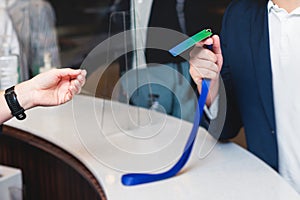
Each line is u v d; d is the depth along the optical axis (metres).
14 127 1.98
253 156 1.57
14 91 1.42
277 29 1.58
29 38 2.96
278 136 1.63
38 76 1.42
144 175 1.39
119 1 2.30
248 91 1.68
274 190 1.32
